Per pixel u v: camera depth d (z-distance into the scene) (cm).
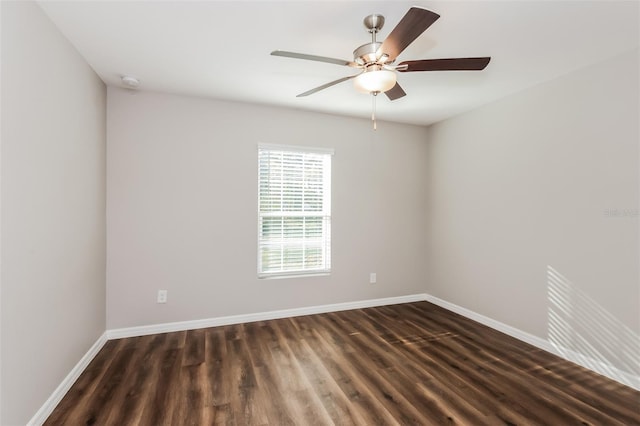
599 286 240
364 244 399
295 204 367
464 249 370
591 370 243
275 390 213
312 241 375
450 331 320
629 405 200
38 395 176
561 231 266
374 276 405
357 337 304
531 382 226
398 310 389
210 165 327
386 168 409
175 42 218
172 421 181
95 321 265
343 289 389
